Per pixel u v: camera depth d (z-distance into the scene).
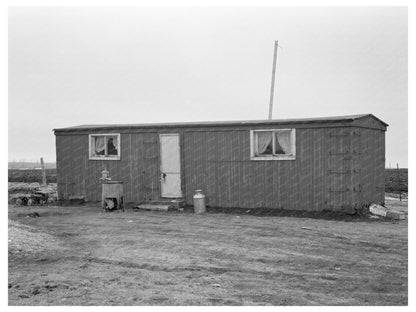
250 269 9.34
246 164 17.08
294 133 16.19
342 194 15.38
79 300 7.54
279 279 8.73
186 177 18.25
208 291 8.02
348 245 11.28
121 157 19.48
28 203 20.62
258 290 8.09
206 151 17.83
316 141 15.81
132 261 9.91
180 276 8.87
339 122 15.33
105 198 17.77
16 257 10.15
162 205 17.94
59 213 17.47
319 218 15.27
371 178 16.59
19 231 12.16
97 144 20.17
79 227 13.99
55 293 7.87
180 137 18.30
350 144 15.20
